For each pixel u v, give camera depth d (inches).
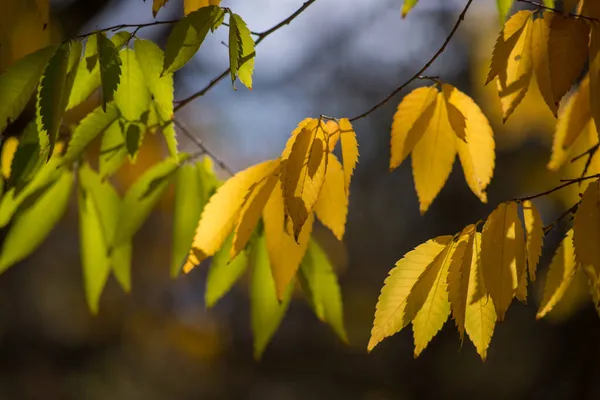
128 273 30.3
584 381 81.7
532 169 62.1
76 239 101.8
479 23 54.8
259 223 28.8
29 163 26.3
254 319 29.1
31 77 25.8
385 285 24.4
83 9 33.3
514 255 23.9
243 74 25.0
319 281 28.9
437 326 24.6
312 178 24.2
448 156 26.2
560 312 36.8
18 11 28.0
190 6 25.5
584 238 23.6
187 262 25.5
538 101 30.6
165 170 29.2
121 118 26.3
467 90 82.0
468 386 102.0
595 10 24.6
